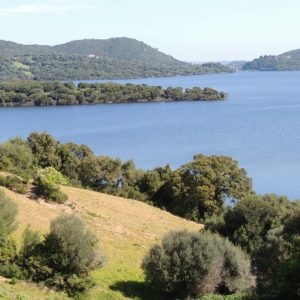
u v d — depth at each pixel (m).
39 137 74.75
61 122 190.75
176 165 105.25
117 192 66.12
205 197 59.72
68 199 45.53
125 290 26.72
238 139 137.75
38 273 24.52
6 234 25.78
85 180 69.50
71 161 73.38
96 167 68.44
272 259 26.48
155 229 44.78
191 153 119.00
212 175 60.97
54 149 74.31
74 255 24.84
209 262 25.92
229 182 61.41
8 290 21.59
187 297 26.28
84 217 41.78
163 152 122.50
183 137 146.12
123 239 38.44
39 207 40.06
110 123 185.75
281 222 34.41
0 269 24.02
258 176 88.44
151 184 68.12
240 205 35.81
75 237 25.16
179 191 61.59
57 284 24.30
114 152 125.00
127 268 30.53
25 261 24.84
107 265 30.12
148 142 139.50
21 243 27.06
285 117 186.50
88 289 24.45
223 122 179.00
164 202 66.69
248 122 175.88
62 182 53.91
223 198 61.91
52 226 25.80
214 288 26.38
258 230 34.53
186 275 25.83
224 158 63.12
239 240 34.50
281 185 80.94
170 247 26.62
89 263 25.38
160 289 26.75
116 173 68.75
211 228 37.34
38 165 69.38
